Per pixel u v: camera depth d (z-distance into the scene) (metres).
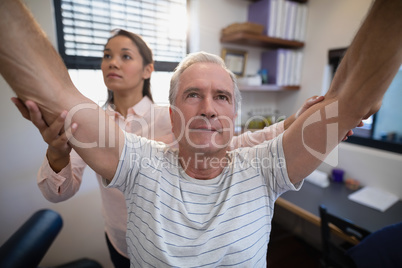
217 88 0.56
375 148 1.57
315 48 1.87
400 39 0.34
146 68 0.99
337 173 1.67
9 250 0.97
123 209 0.93
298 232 2.13
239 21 1.88
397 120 1.55
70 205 1.47
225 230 0.51
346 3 1.63
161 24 1.63
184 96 0.58
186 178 0.59
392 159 1.45
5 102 1.21
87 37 1.42
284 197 1.44
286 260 1.80
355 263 0.96
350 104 0.42
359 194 1.46
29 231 1.07
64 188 0.64
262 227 0.55
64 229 1.48
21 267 0.94
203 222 0.52
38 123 0.40
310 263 1.76
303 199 1.41
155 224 0.51
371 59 0.37
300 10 1.85
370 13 0.37
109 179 0.53
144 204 0.54
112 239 1.04
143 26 1.57
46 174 0.59
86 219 1.53
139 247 0.53
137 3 1.52
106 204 0.97
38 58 0.36
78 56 1.41
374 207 1.30
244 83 1.78
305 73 1.97
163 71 1.59
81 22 1.38
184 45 1.76
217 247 0.50
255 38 1.64
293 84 1.98
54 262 1.49
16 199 1.32
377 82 0.38
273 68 1.90
